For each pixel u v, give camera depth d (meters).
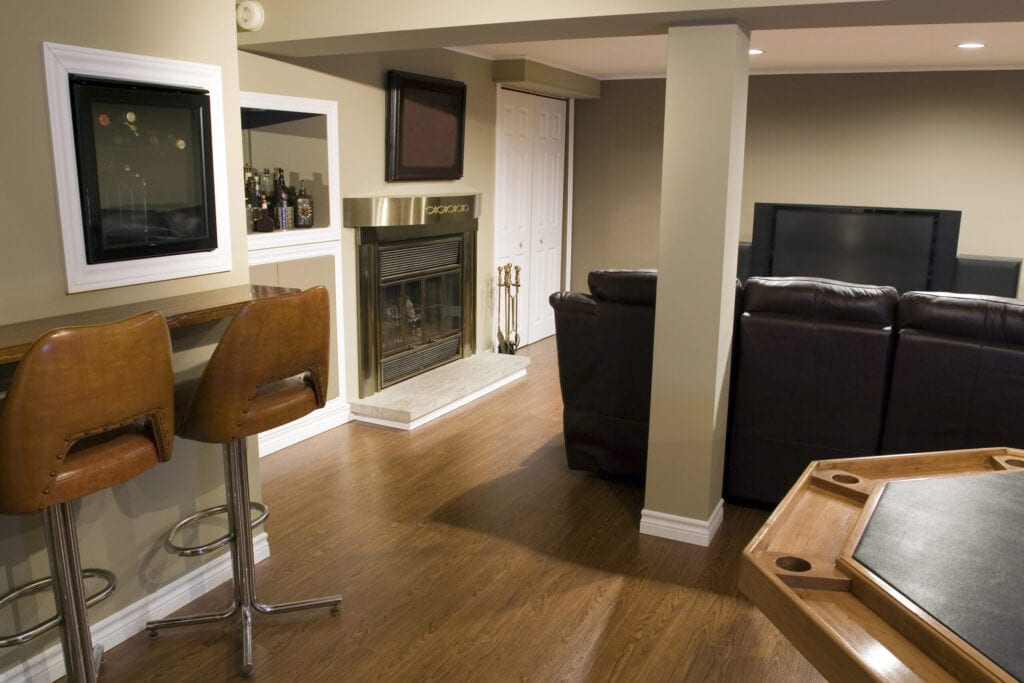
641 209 7.28
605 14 2.82
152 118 2.46
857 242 6.46
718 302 3.06
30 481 1.79
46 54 2.15
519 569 3.06
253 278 3.97
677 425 3.24
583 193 7.47
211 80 2.66
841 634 1.14
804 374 3.34
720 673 2.44
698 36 2.88
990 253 6.29
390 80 4.70
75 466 1.88
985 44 4.82
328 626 2.66
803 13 2.69
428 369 5.52
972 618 1.11
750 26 2.96
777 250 6.72
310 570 3.03
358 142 4.57
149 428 2.09
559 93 6.66
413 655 2.51
